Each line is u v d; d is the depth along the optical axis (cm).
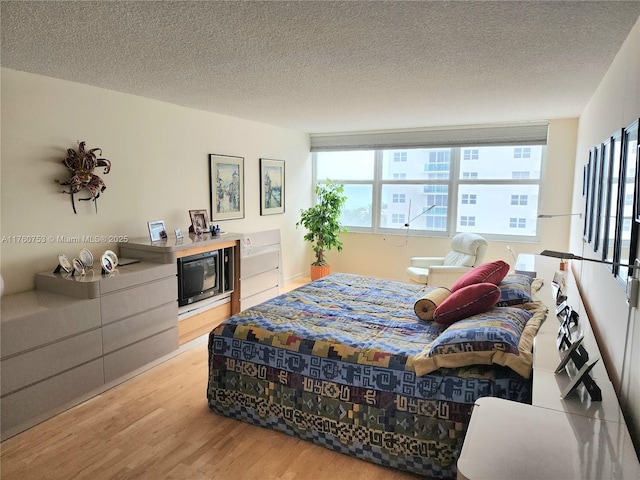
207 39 232
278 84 336
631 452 124
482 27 213
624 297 181
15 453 232
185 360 361
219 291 430
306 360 242
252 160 539
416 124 555
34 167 308
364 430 225
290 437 249
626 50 217
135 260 363
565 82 320
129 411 277
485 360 202
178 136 430
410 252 620
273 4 186
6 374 244
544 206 523
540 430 136
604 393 160
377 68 288
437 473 210
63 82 323
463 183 580
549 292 308
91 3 186
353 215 661
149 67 288
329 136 648
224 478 214
